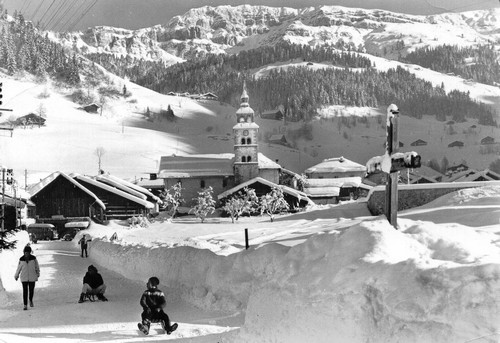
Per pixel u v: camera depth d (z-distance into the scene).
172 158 104.75
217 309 12.61
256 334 8.55
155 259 17.92
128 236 54.69
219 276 13.20
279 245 12.14
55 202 78.50
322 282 7.66
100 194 81.81
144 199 85.00
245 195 85.06
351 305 6.91
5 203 46.28
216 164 102.31
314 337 7.43
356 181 109.06
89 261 29.23
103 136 186.00
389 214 10.59
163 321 10.84
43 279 21.03
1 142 161.75
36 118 194.38
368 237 7.83
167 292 15.09
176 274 15.87
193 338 9.76
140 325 10.81
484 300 5.61
